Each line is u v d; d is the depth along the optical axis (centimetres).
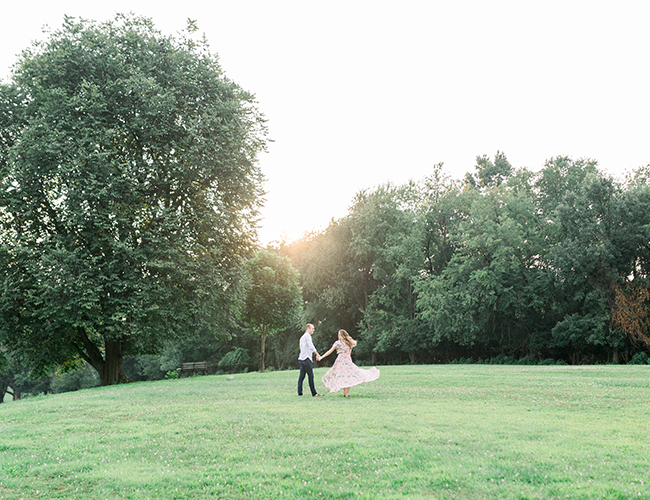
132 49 2353
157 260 2117
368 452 616
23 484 542
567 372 1920
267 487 498
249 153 2542
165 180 2300
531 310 4241
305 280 5472
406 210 5091
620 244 3688
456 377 1744
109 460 636
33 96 2148
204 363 4606
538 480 494
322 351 6031
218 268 2412
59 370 2978
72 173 2028
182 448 685
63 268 1906
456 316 4078
